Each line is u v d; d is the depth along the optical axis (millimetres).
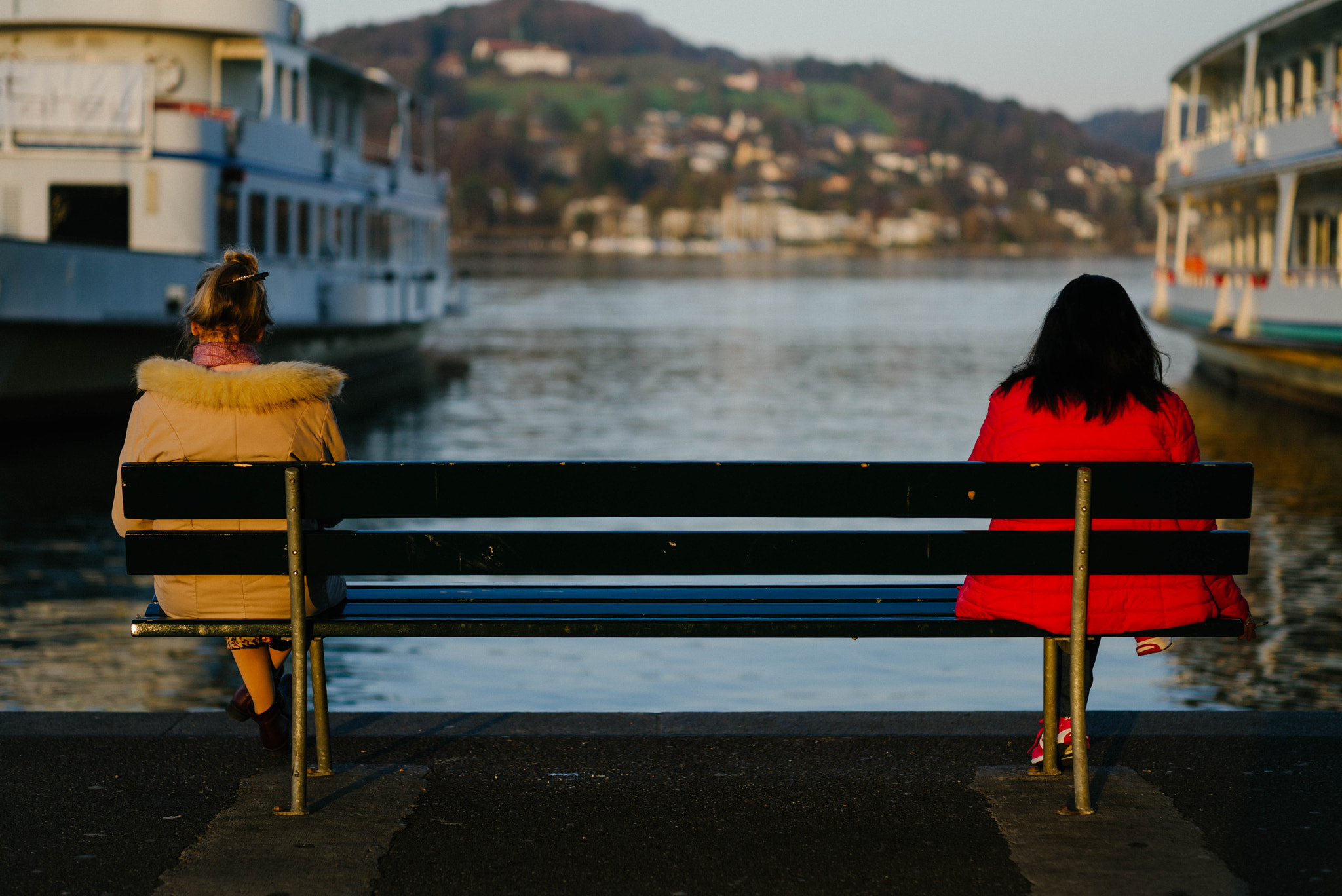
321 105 27016
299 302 23875
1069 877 3473
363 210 27859
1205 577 3902
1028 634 3863
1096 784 4074
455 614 3920
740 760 4305
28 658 9188
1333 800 3963
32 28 22078
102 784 4086
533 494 3738
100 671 8898
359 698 8516
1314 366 23250
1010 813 3861
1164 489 3754
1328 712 4742
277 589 3943
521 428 22938
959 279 133625
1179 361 37375
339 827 3770
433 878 3477
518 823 3818
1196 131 30016
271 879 3463
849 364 36781
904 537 3775
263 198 22266
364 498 3758
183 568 3797
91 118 19828
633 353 39750
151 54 22156
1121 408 3932
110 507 15031
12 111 19828
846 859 3590
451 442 21203
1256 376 27109
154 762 4266
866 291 99562
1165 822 3799
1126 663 9328
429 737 4523
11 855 3600
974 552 3785
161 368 3914
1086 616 3789
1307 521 14695
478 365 34500
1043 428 3945
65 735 4508
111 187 19984
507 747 4426
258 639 4152
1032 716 4719
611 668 9242
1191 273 31219
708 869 3527
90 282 18234
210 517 3764
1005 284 117938
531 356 38031
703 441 21688
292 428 3973
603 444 21203
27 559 12422
